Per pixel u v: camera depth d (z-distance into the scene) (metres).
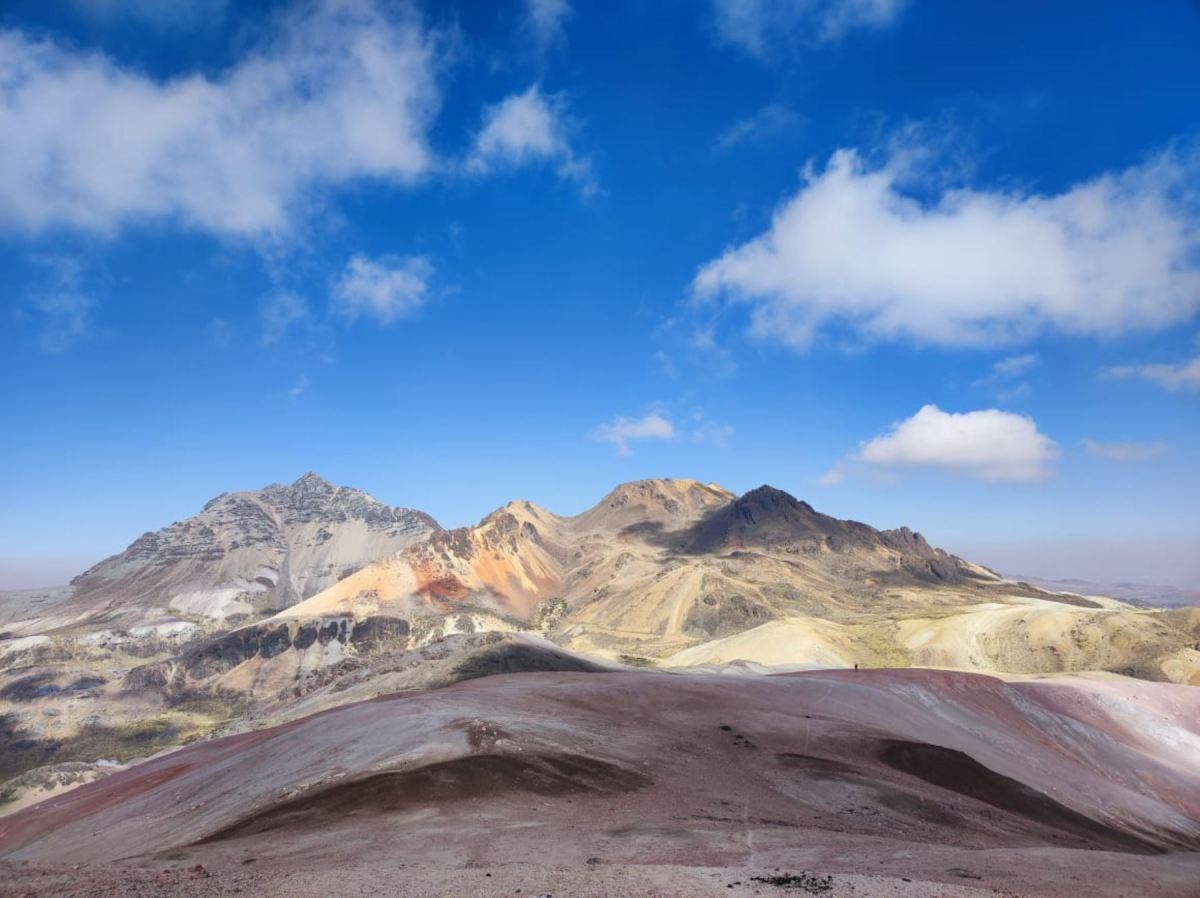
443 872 22.48
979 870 23.83
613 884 20.56
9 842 59.84
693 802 37.88
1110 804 66.25
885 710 75.31
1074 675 125.31
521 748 42.34
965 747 70.88
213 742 79.06
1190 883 23.67
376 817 33.12
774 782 44.25
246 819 36.06
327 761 44.25
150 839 39.69
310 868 24.16
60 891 19.42
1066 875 23.50
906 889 20.41
